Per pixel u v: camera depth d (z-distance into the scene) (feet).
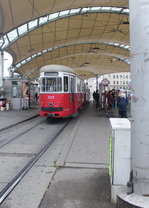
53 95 54.90
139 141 12.78
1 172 21.74
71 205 15.12
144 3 12.35
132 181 13.32
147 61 12.40
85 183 18.63
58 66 56.08
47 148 30.89
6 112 78.64
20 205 15.30
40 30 90.84
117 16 85.46
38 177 20.16
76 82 67.41
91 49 141.28
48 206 15.06
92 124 51.72
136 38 12.66
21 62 139.03
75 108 65.67
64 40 111.45
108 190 17.29
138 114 12.76
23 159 25.93
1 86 87.15
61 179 19.58
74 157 25.84
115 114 73.36
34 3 60.54
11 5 57.26
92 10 80.33
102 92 96.58
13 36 88.33
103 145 31.50
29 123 56.03
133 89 13.03
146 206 11.93
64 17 83.41
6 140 36.09
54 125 52.75
